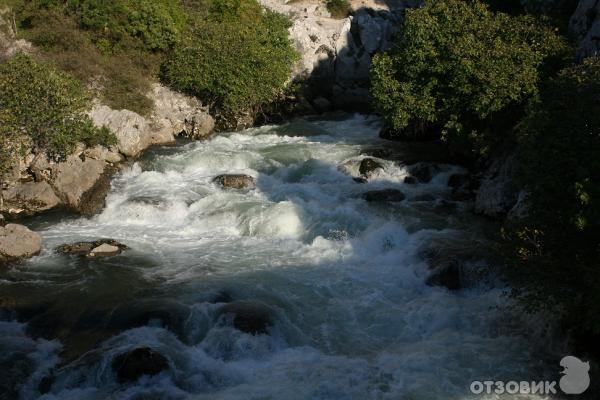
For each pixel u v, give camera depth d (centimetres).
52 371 1414
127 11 3275
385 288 1788
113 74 3131
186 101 3303
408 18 2795
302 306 1691
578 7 2717
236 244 2078
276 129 3406
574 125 1499
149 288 1755
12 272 1848
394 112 2769
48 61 2959
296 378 1382
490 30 2609
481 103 2386
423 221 2189
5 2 3400
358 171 2633
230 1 3738
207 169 2719
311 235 2119
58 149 2497
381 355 1473
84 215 2298
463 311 1652
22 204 2316
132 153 2772
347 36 4325
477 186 2467
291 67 3888
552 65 2456
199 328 1565
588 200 1331
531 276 1441
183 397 1319
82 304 1675
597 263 1356
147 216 2253
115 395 1329
